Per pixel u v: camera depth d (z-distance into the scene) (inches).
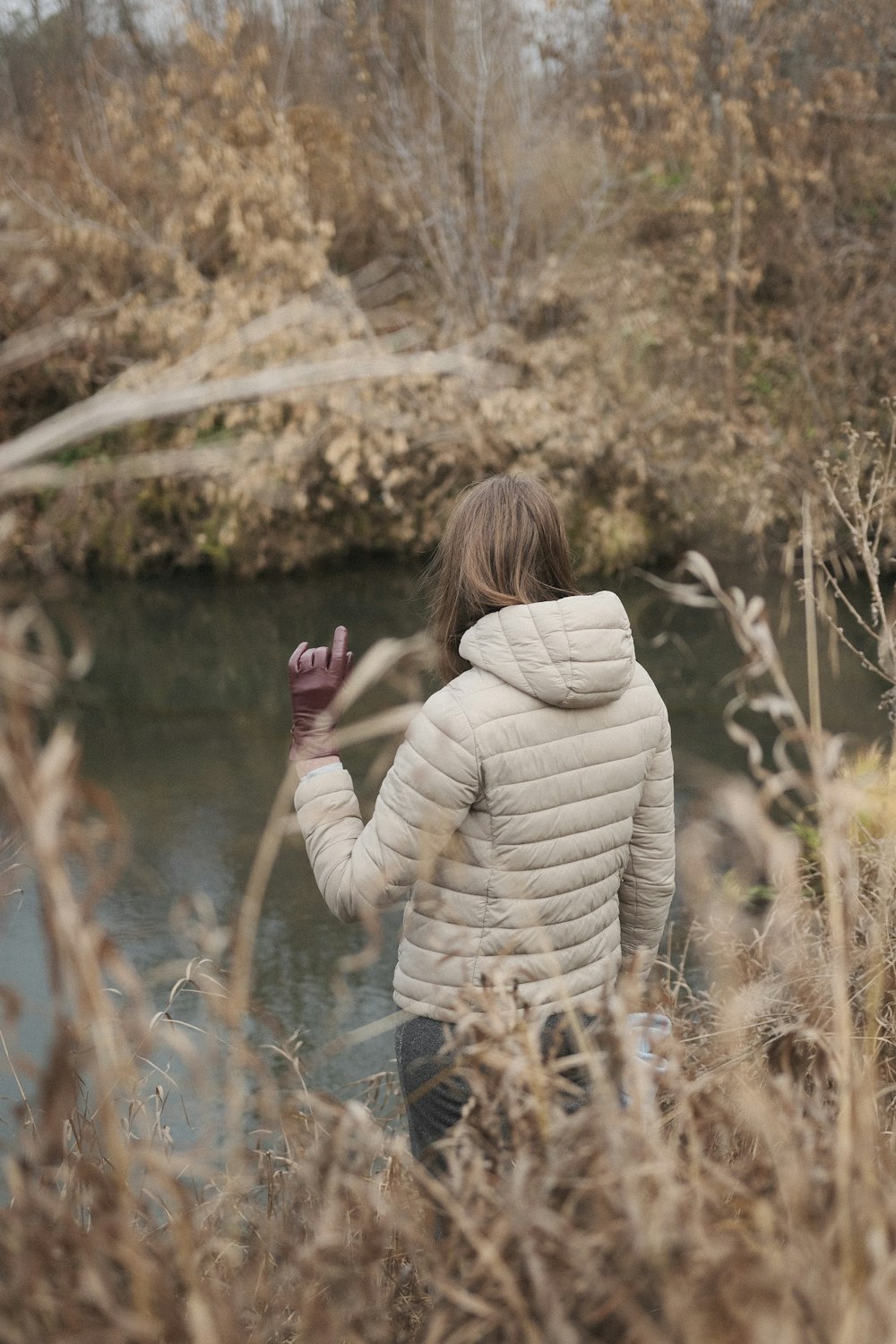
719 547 386.9
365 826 70.2
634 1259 39.4
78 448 366.0
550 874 65.9
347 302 351.3
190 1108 88.0
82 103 409.4
